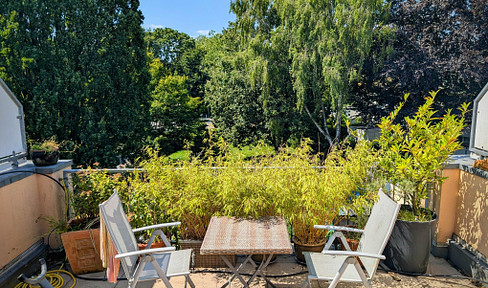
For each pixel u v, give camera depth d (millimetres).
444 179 3574
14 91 15680
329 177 3541
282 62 19391
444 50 16406
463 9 16094
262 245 2668
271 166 3771
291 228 4074
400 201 4496
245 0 19922
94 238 3602
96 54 16562
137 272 2596
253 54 19062
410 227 3475
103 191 3855
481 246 3422
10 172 3516
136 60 17984
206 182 3627
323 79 18672
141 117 18359
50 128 15602
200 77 42812
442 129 3490
